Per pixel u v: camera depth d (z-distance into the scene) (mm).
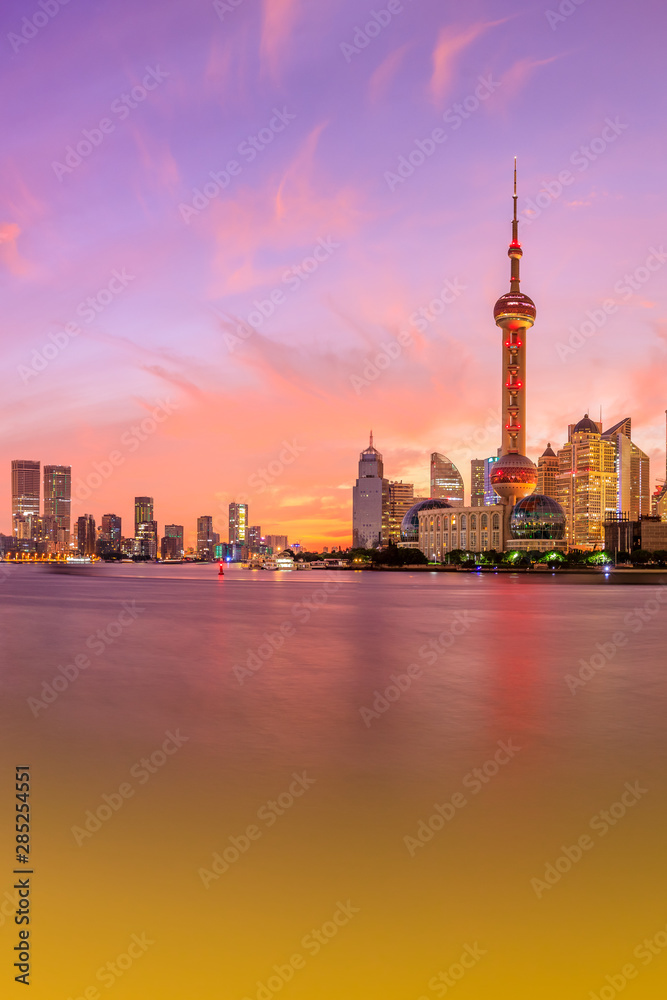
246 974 5852
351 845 8305
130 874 7605
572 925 6574
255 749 12555
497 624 37500
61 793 10211
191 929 6531
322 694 17781
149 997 5566
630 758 11969
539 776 10961
